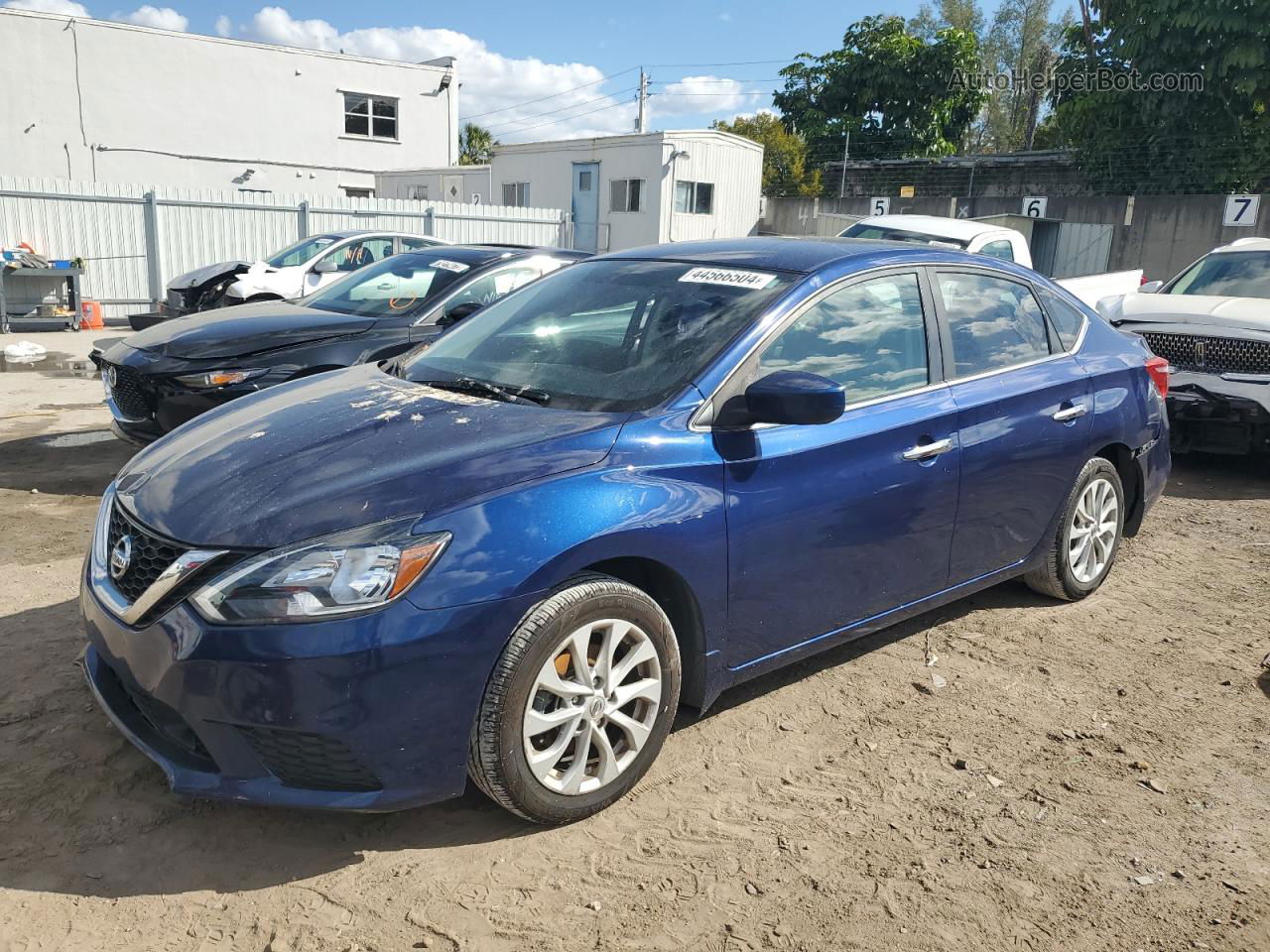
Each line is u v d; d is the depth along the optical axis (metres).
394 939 2.43
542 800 2.80
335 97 29.14
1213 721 3.69
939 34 28.69
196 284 11.73
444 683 2.57
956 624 4.52
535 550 2.67
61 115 25.20
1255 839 2.97
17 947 2.35
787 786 3.16
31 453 7.29
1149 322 7.39
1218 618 4.69
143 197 17.53
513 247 7.58
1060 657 4.19
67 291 15.77
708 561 3.07
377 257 13.09
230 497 2.79
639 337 3.51
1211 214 18.16
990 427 3.96
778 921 2.55
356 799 2.57
